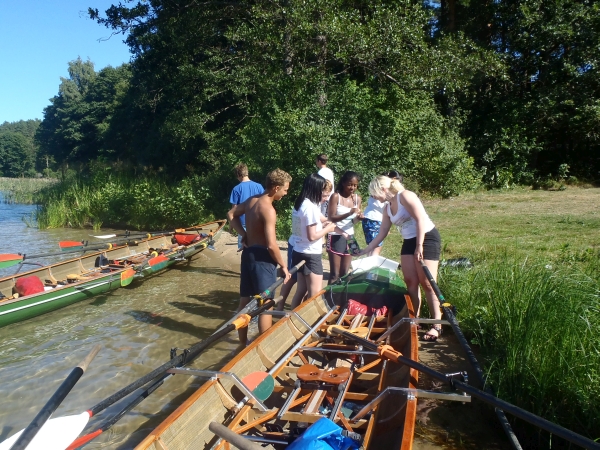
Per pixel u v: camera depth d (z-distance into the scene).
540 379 3.96
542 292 4.70
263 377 3.94
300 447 2.79
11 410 4.77
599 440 3.50
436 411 4.32
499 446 3.83
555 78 21.72
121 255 10.68
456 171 18.34
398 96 16.48
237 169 8.07
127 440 4.20
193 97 20.78
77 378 3.16
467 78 18.19
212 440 3.43
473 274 6.55
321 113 14.38
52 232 16.83
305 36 15.73
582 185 21.45
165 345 6.28
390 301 6.35
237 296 8.55
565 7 21.67
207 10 19.05
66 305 7.64
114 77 45.16
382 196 5.85
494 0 23.47
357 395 4.02
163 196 17.05
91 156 44.03
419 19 16.77
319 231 5.94
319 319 5.88
